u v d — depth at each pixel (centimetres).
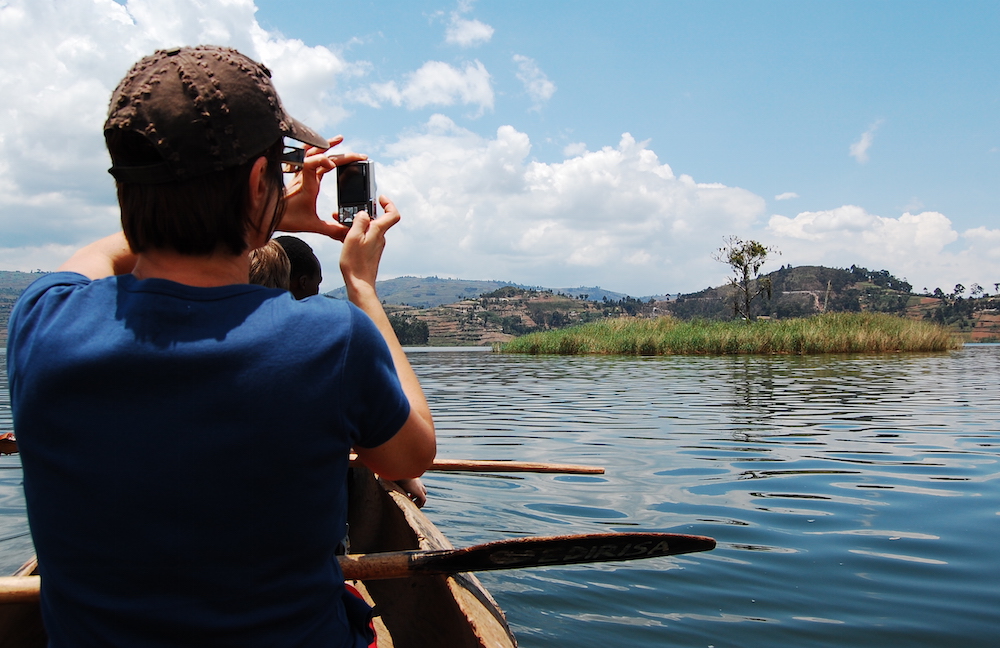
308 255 310
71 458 101
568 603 309
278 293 114
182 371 101
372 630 138
